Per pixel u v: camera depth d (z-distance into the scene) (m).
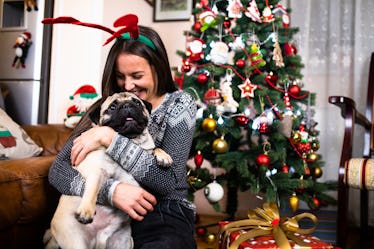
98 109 1.28
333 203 2.20
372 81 2.42
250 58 1.97
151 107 1.29
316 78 2.83
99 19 2.41
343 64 2.77
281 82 2.05
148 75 1.28
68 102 2.49
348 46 2.76
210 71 2.03
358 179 1.73
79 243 1.09
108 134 1.13
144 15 3.05
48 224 1.39
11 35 2.42
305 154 2.06
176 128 1.24
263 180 1.97
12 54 2.42
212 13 2.02
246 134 2.62
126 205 1.07
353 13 2.75
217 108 1.94
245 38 2.02
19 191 1.23
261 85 2.16
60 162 1.19
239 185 2.13
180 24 3.11
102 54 2.44
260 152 2.06
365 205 2.24
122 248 1.17
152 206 1.13
